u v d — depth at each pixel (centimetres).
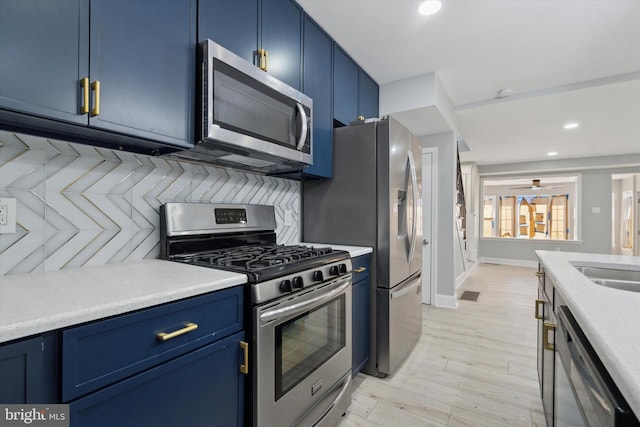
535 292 445
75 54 94
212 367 101
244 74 145
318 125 212
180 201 161
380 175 213
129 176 140
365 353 208
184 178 164
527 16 204
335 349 162
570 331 88
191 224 156
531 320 323
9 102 81
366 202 217
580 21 209
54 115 90
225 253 161
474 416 169
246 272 116
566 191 802
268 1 171
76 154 123
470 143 516
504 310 358
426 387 198
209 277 107
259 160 171
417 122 332
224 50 135
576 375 82
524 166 684
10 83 82
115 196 135
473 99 345
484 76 291
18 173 108
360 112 271
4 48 81
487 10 199
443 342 266
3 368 61
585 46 239
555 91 312
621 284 149
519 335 282
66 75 92
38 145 113
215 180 180
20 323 62
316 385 145
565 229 801
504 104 342
